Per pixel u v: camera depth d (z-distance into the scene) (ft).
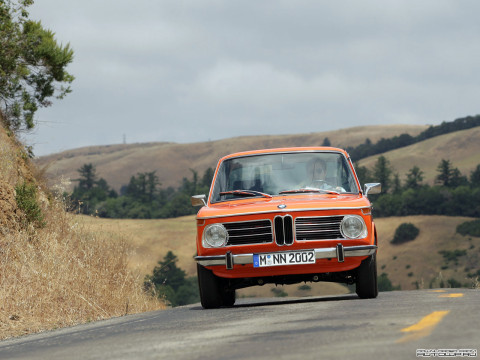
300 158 74.28
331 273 69.10
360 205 65.92
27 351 41.09
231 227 65.72
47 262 87.76
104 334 46.19
